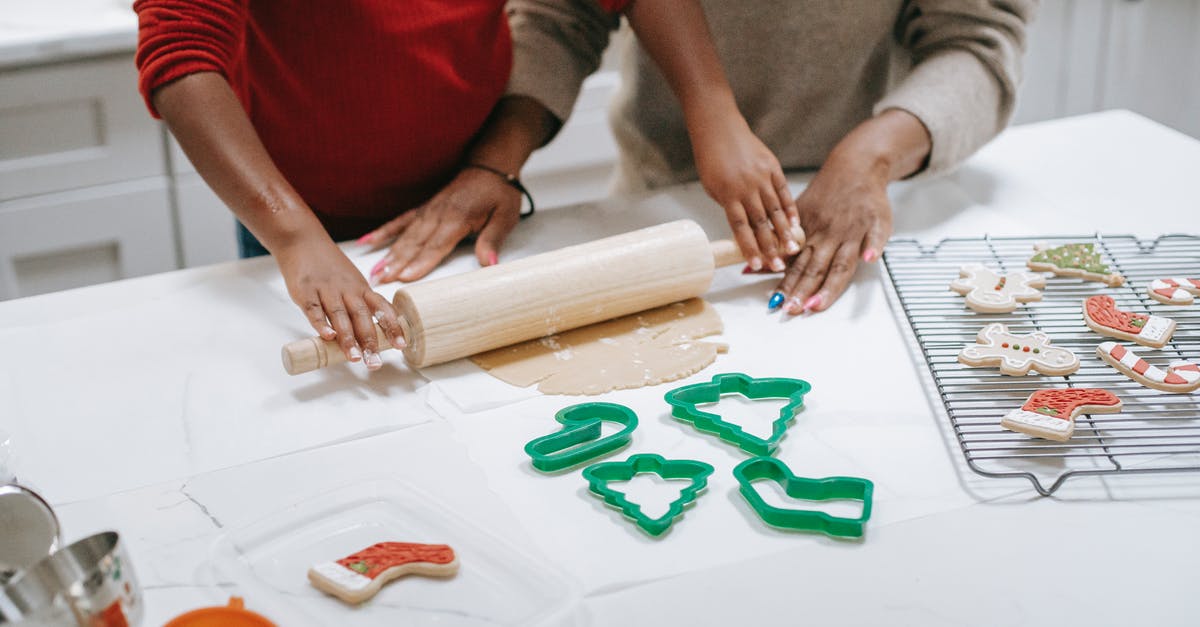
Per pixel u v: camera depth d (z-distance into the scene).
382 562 0.73
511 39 1.34
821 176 1.22
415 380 0.99
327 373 1.00
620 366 1.00
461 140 1.30
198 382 0.98
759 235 1.15
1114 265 1.14
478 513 0.80
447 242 1.19
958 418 0.90
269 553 0.76
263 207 1.04
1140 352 0.98
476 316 0.99
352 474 0.85
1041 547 0.75
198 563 0.75
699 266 1.09
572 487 0.83
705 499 0.81
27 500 0.70
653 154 1.49
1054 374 0.94
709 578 0.73
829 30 1.33
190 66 1.06
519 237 1.26
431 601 0.71
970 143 1.30
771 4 1.31
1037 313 1.06
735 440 0.88
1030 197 1.33
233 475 0.85
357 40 1.17
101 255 1.95
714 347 1.03
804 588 0.72
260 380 0.98
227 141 1.05
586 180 2.36
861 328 1.06
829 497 0.81
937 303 1.09
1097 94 2.29
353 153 1.25
